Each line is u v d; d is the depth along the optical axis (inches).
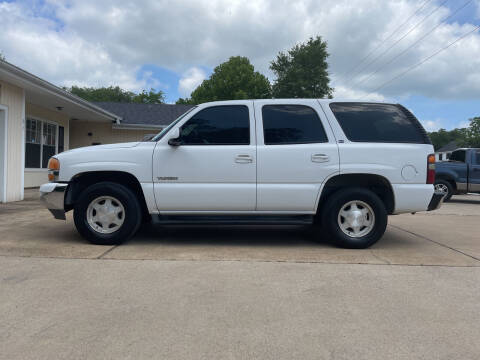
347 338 100.0
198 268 157.9
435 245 211.5
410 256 183.5
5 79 345.7
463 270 161.3
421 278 149.4
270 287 136.6
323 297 127.9
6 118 357.1
